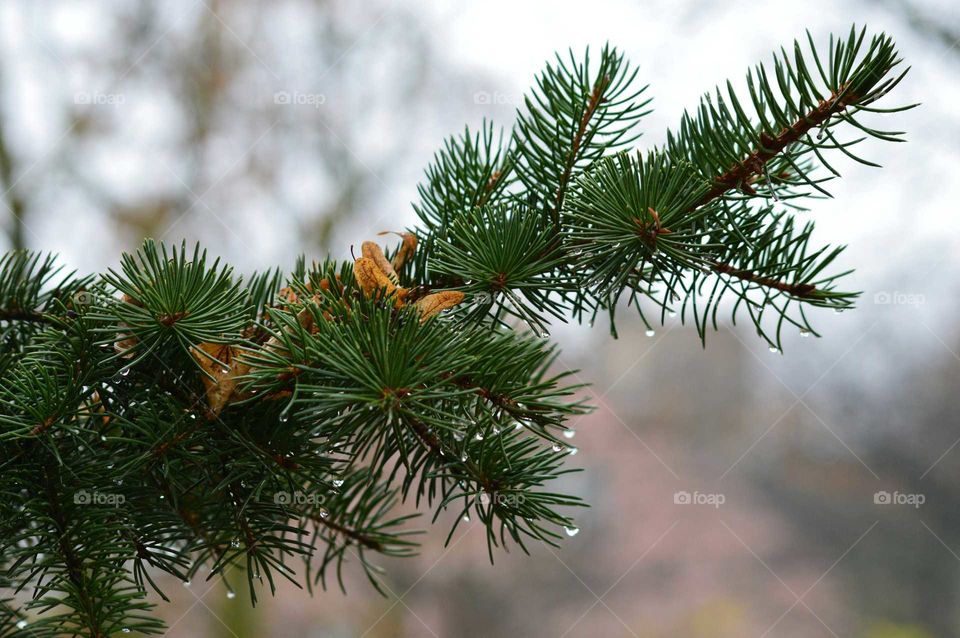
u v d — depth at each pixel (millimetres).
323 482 1074
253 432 1064
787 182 1082
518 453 1071
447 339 1032
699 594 5449
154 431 1056
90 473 1069
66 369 1062
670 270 1077
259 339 1065
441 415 1049
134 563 1093
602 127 1113
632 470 5711
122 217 3791
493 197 1145
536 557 5289
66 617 1077
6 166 3396
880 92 1013
